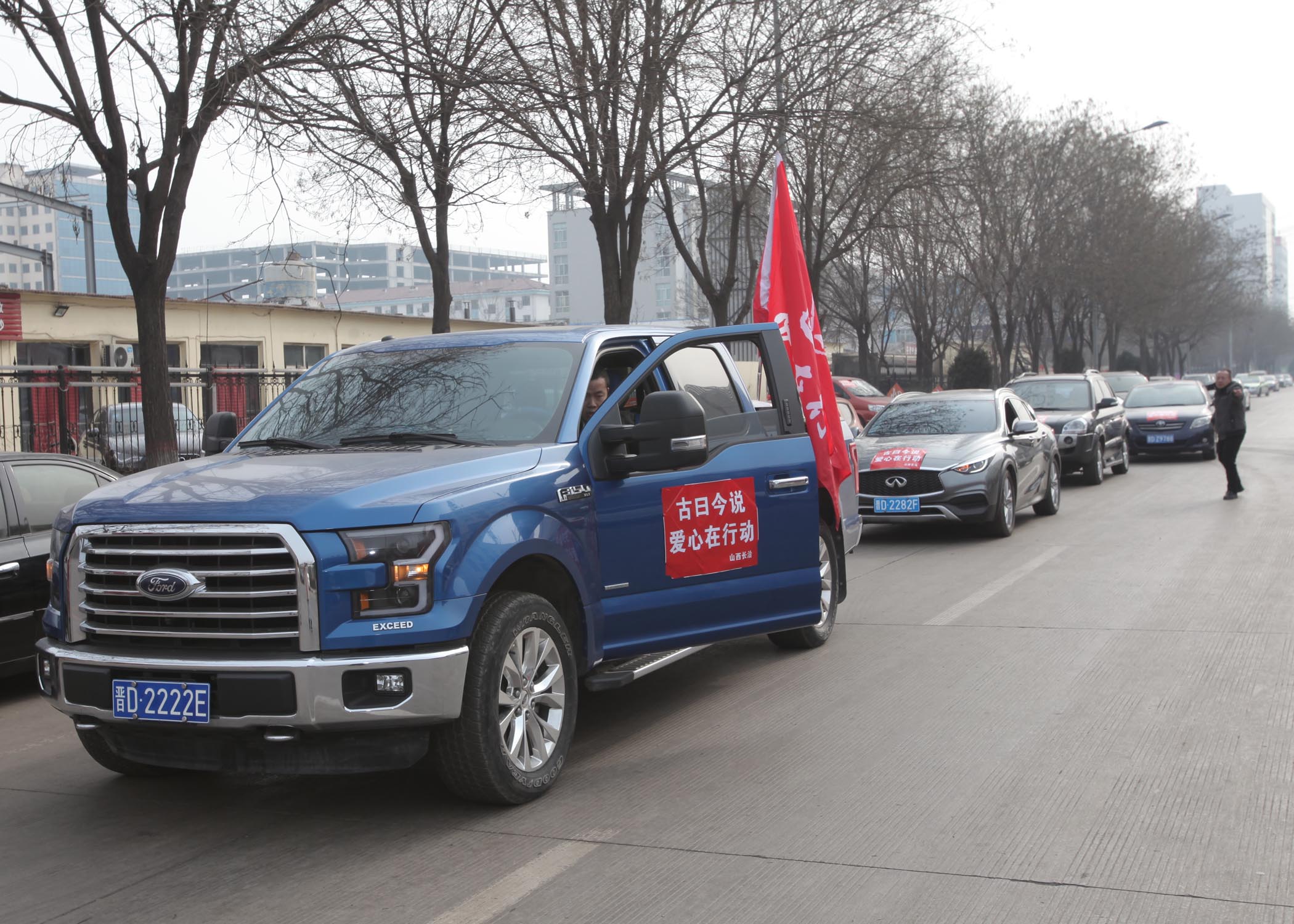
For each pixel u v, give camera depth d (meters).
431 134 14.85
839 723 5.73
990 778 4.78
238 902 3.85
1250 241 76.31
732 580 5.90
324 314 29.83
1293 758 4.88
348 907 3.76
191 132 11.74
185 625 4.32
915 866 3.91
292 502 4.28
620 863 4.04
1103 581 9.51
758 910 3.61
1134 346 103.31
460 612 4.34
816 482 6.49
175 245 11.92
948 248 40.16
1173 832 4.12
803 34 19.59
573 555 4.97
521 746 4.72
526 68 13.70
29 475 7.20
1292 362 193.00
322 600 4.17
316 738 4.25
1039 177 40.19
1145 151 45.66
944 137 23.84
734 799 4.67
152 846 4.43
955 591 9.41
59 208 25.73
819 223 25.22
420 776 5.18
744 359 6.49
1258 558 10.31
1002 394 14.29
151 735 4.43
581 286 92.75
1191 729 5.34
